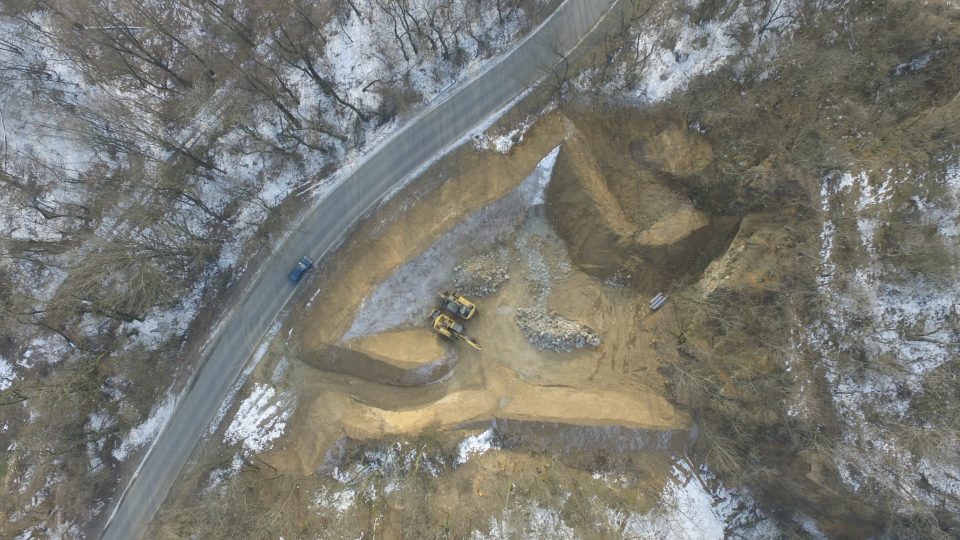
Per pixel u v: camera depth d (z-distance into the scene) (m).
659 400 48.16
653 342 49.38
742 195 46.56
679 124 48.59
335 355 49.78
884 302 42.66
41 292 52.41
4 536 48.50
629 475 47.53
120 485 49.59
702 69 48.22
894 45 44.66
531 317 50.66
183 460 49.56
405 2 50.88
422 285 51.00
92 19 54.62
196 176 52.88
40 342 51.38
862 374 42.66
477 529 44.56
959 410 40.41
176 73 54.53
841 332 43.31
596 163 50.25
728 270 46.59
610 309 50.75
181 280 51.56
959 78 42.69
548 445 48.16
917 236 41.66
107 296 49.72
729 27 48.03
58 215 52.31
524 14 51.81
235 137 53.28
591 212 49.28
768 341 44.81
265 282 51.56
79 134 52.41
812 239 44.38
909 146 42.69
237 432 49.78
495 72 51.56
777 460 44.19
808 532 45.53
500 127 50.81
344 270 50.88
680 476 47.25
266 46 54.28
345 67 53.38
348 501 46.84
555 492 45.78
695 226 48.25
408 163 51.66
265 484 47.94
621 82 49.25
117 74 54.41
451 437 47.62
